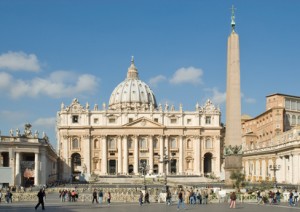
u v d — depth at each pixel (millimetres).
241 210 40469
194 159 166000
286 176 99250
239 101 51688
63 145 163000
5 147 85250
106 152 164625
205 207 44938
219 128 167000
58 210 41406
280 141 106000
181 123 167125
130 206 47750
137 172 163750
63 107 165500
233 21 51812
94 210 41500
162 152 165000
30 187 80250
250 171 125625
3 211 40000
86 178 136750
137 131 164875
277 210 40312
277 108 132125
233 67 51250
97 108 167250
